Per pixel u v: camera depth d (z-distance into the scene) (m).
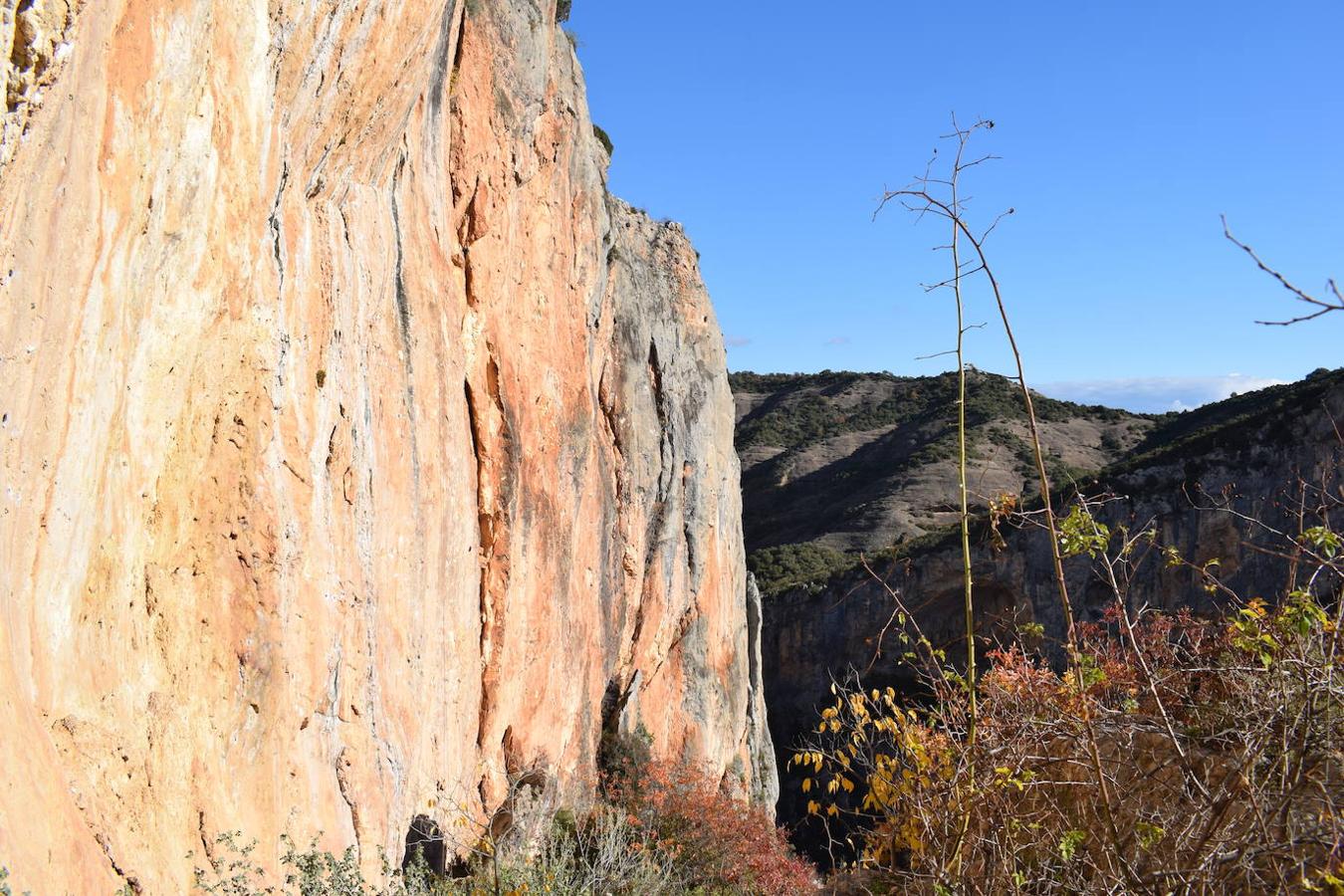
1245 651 5.05
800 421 100.75
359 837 11.05
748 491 89.06
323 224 11.38
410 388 14.03
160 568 7.79
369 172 12.84
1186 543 44.69
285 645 9.64
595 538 23.81
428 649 14.37
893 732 5.54
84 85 5.90
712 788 22.55
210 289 8.40
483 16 17.89
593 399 24.08
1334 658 4.27
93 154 6.14
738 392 114.06
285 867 8.88
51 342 5.76
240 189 8.88
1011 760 4.93
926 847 5.34
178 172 7.52
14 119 5.14
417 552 13.98
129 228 6.76
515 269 19.45
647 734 25.47
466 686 16.27
